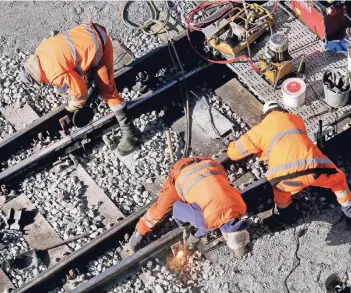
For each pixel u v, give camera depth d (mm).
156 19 9188
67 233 7855
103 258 7664
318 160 6828
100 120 8352
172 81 8586
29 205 8133
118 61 8945
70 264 7609
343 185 7078
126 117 8031
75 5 9531
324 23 8164
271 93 8188
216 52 8664
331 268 7383
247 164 8047
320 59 8297
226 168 8055
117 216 7926
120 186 8125
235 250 7418
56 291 7566
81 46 7457
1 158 8461
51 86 8797
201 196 6574
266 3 8781
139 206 7984
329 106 7969
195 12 9055
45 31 9391
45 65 7402
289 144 6809
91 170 8297
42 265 7715
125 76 8750
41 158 8266
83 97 7617
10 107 8766
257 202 7789
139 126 8461
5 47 9297
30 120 8641
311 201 7746
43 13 9539
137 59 8742
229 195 6586
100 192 8102
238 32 8414
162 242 7492
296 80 7891
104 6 9453
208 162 6797
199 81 8688
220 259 7547
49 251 7816
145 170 8141
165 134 8398
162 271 7527
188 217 6641
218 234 7645
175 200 7109
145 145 8320
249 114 8398
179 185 6797
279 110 7031
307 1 8180
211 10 8977
